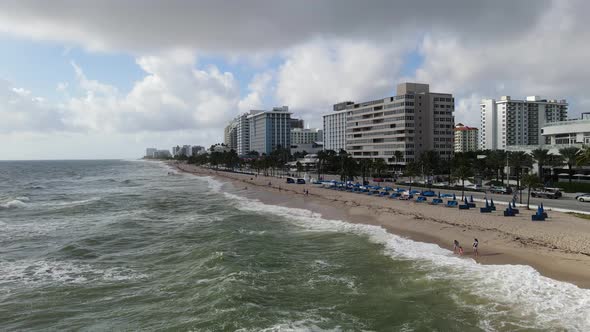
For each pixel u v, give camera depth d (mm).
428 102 154500
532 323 21781
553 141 106875
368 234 44719
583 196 62562
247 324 22562
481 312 23312
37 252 40156
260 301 25734
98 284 30312
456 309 23859
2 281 31125
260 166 179375
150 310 25234
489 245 36531
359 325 22359
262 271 31828
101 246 42344
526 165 86500
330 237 44062
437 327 21828
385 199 70438
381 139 163375
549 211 51156
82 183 145625
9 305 26516
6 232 50188
